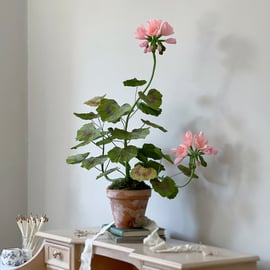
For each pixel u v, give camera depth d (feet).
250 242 6.73
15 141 10.84
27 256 8.68
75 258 7.34
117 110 7.16
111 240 7.00
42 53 10.57
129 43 8.63
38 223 8.89
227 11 7.12
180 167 7.27
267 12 6.63
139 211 7.11
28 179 10.85
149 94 7.16
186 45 7.65
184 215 7.61
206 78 7.36
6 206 10.70
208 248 6.59
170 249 6.37
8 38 10.83
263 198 6.61
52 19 10.32
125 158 6.95
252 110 6.77
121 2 8.80
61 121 10.07
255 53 6.76
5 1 10.80
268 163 6.57
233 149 6.98
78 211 9.61
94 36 9.34
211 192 7.23
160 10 8.09
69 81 9.89
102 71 9.16
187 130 7.60
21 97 10.89
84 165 7.33
